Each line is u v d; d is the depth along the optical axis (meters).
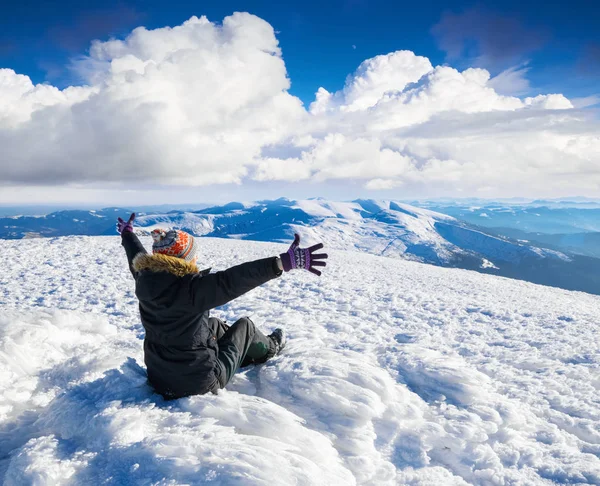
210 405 2.40
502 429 2.56
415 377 3.28
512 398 3.06
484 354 4.30
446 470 2.24
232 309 6.41
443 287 10.92
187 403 2.45
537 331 5.54
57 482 1.79
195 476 1.78
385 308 6.91
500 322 6.13
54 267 10.43
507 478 2.14
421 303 7.51
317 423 2.51
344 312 6.54
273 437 2.22
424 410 2.79
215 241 22.14
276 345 3.48
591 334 5.32
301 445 2.16
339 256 20.06
